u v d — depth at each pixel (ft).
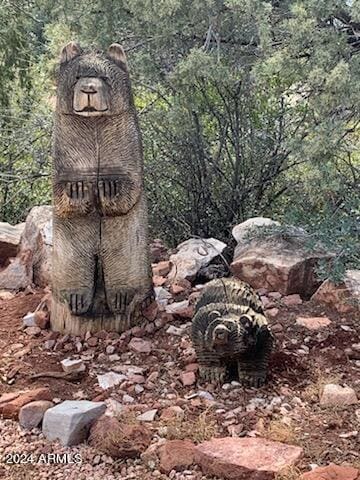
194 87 14.94
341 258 12.39
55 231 11.01
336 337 11.01
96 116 10.48
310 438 8.44
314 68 11.69
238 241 14.01
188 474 7.84
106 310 11.13
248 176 16.29
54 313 11.25
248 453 7.88
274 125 16.07
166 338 11.06
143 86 16.16
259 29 12.66
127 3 14.52
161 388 9.73
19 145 17.94
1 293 13.53
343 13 12.98
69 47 10.59
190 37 14.69
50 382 9.91
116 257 10.94
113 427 8.50
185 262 13.52
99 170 10.66
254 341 9.37
